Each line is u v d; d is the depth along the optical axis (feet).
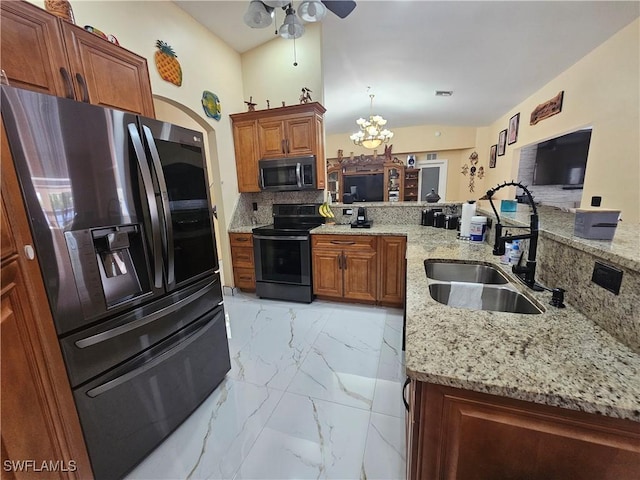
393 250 8.93
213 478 4.19
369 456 4.46
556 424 2.13
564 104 10.55
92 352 3.71
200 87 8.97
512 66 10.72
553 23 8.00
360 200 24.63
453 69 11.60
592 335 2.76
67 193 3.38
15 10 3.61
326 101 16.25
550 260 3.93
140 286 4.34
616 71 7.84
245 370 6.54
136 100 5.41
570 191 10.90
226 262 10.95
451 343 2.68
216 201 10.48
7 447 2.53
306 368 6.56
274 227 10.57
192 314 5.32
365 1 8.00
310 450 4.58
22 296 2.90
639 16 7.08
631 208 7.29
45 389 3.10
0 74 3.29
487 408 2.27
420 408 2.46
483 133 21.13
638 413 1.86
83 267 3.57
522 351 2.52
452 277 5.61
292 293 10.16
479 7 7.82
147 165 4.19
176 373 4.93
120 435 4.10
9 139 2.88
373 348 7.28
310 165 9.90
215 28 9.29
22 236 2.97
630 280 2.49
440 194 23.58
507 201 6.57
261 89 10.98
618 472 2.06
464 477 2.47
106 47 4.82
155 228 4.32
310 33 9.95
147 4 7.09
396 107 17.56
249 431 4.95
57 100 3.27
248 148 10.69
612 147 8.01
